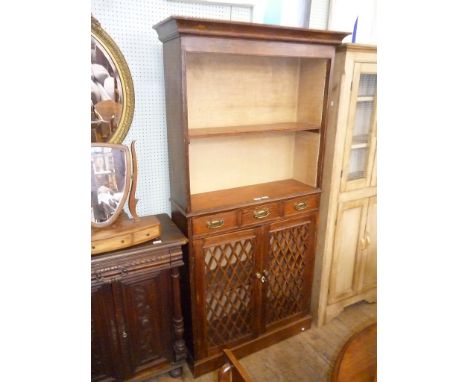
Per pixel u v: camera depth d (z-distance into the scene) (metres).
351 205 2.01
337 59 1.71
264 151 2.00
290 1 1.78
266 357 1.94
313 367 1.87
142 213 1.79
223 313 1.80
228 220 1.65
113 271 1.42
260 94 1.87
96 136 1.53
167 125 1.65
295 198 1.83
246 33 1.38
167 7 1.54
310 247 2.00
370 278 2.32
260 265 1.82
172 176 1.69
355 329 2.16
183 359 1.75
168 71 1.49
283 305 2.02
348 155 1.88
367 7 2.04
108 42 1.44
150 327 1.62
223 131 1.59
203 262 1.65
